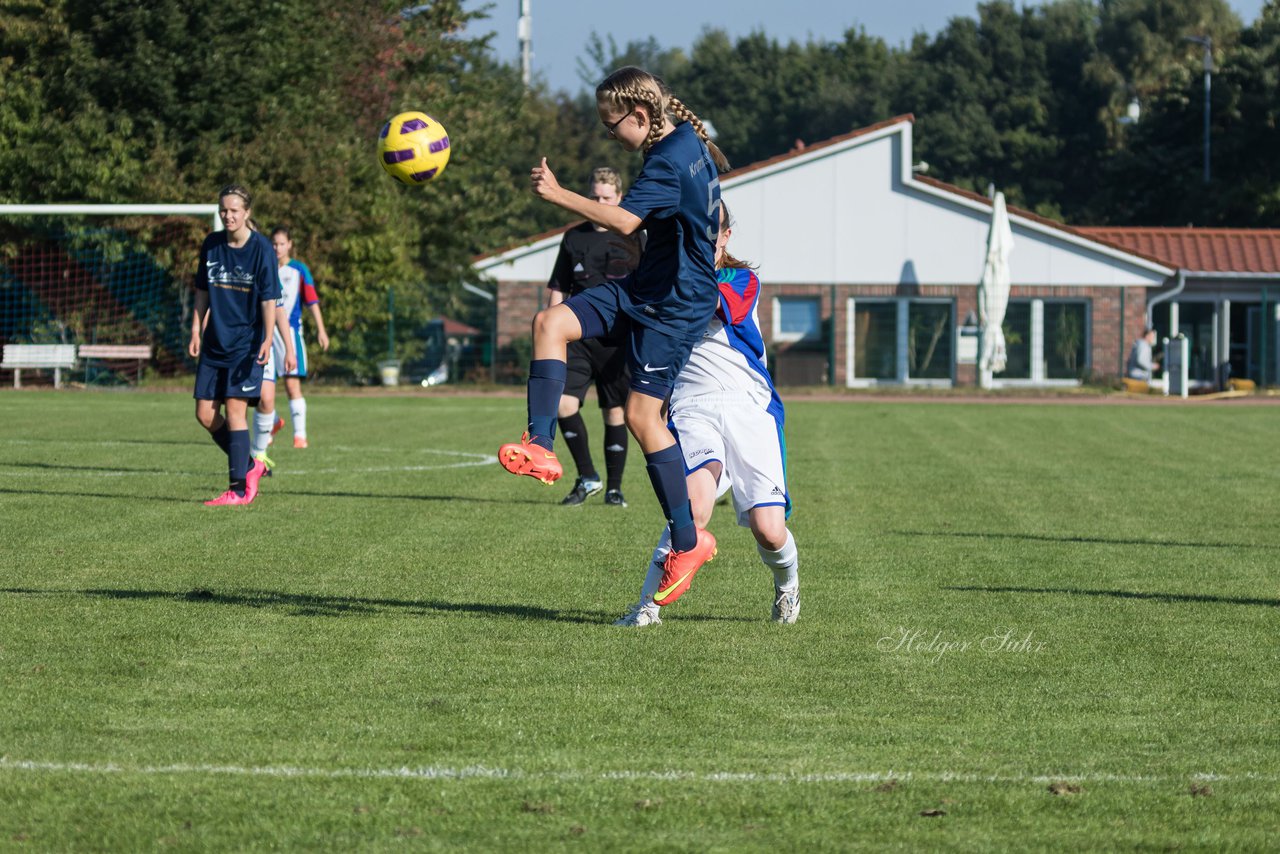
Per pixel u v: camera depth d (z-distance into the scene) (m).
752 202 85.81
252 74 76.19
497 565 19.38
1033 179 164.12
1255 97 129.62
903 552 21.02
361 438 41.59
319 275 74.75
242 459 25.33
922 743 11.04
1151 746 11.05
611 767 10.27
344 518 23.83
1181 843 8.87
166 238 74.19
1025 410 61.72
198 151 76.12
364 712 11.77
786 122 184.25
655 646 14.43
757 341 14.92
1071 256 86.31
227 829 8.94
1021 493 28.84
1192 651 14.55
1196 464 35.72
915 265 86.31
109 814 9.18
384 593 17.22
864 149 85.69
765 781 9.98
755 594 17.55
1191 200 131.38
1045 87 170.25
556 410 12.95
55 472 30.45
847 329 86.31
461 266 86.31
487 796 9.59
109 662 13.42
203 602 16.44
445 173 86.94
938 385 86.50
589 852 8.60
